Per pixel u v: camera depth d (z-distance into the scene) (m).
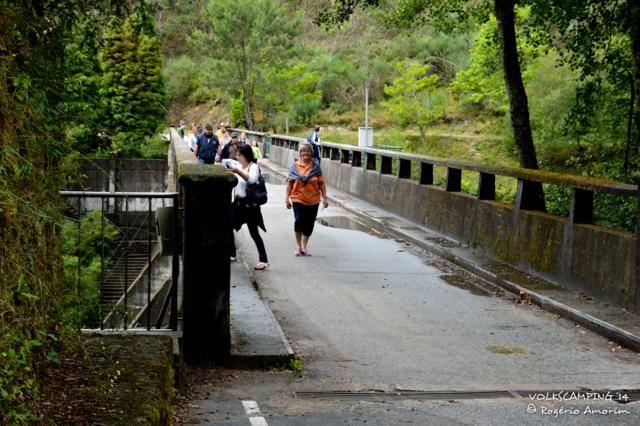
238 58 66.12
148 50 33.47
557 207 16.20
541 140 41.34
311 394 6.11
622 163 17.28
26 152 3.45
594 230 9.65
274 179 28.77
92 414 3.39
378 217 17.66
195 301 6.77
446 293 10.57
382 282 11.20
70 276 4.49
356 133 61.97
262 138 44.00
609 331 8.23
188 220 6.76
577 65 17.59
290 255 13.12
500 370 6.98
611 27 16.53
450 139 54.50
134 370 4.15
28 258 3.34
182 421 5.21
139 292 11.29
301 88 68.00
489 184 13.41
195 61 85.50
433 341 8.06
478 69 48.84
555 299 9.58
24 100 3.39
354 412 5.62
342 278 11.39
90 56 5.04
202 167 7.08
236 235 15.12
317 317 9.03
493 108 57.62
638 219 8.68
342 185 23.80
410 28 19.16
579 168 20.77
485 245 12.93
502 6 15.04
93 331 5.51
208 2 69.12
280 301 9.81
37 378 3.61
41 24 3.79
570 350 7.78
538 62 43.16
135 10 5.85
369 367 7.00
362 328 8.56
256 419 5.38
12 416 2.75
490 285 11.12
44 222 3.65
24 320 3.22
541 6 16.73
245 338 7.36
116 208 6.43
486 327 8.73
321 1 82.12
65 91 4.12
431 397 6.09
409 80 54.59
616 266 9.18
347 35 78.06
